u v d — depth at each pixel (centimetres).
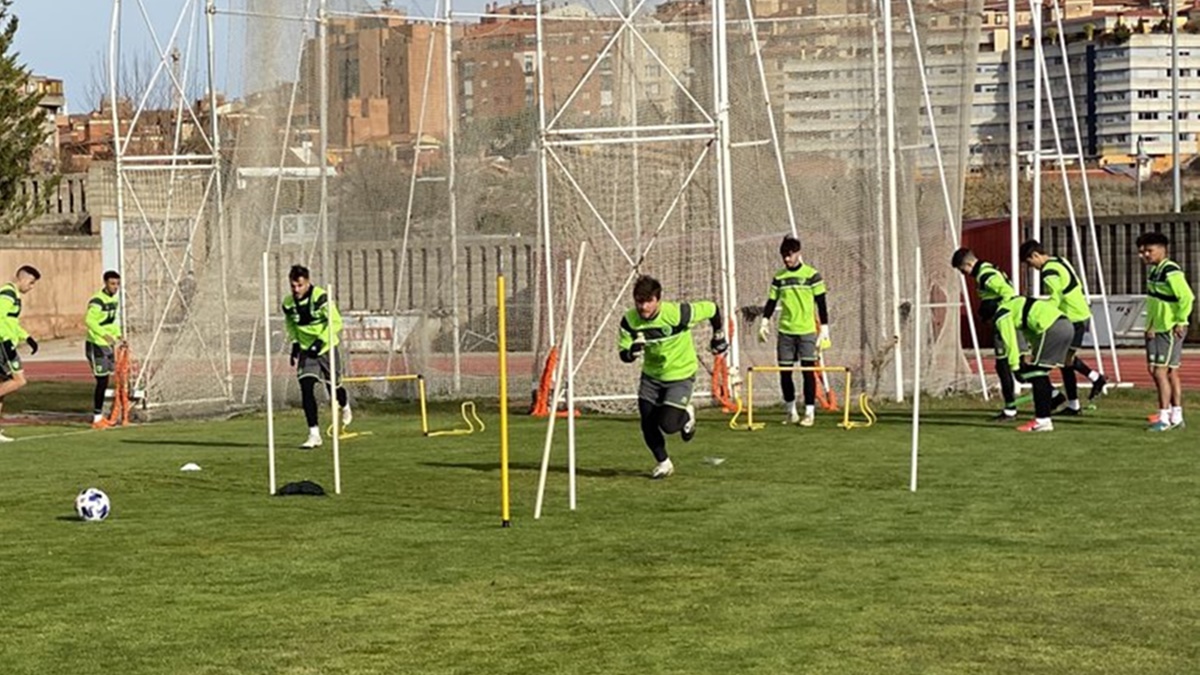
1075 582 978
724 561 1068
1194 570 1012
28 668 816
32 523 1314
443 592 986
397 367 2541
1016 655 798
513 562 1083
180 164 2459
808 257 2338
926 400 2316
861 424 1981
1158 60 9925
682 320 1462
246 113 2462
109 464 1755
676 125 2267
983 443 1752
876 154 2330
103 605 968
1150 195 6044
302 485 1461
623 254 2262
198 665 814
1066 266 2030
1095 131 9975
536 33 2289
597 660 805
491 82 2547
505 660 811
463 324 2623
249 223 2483
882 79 2336
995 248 3925
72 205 5262
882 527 1197
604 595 966
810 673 770
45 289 4659
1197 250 3841
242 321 2489
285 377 2497
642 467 1603
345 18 2530
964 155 2403
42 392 2973
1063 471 1502
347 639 865
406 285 2561
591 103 2309
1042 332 1844
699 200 2269
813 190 2341
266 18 2462
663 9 2314
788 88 2347
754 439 1841
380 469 1639
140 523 1299
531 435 1972
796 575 1014
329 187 2527
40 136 4794
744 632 859
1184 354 3450
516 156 2573
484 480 1530
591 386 2267
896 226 2314
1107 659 789
